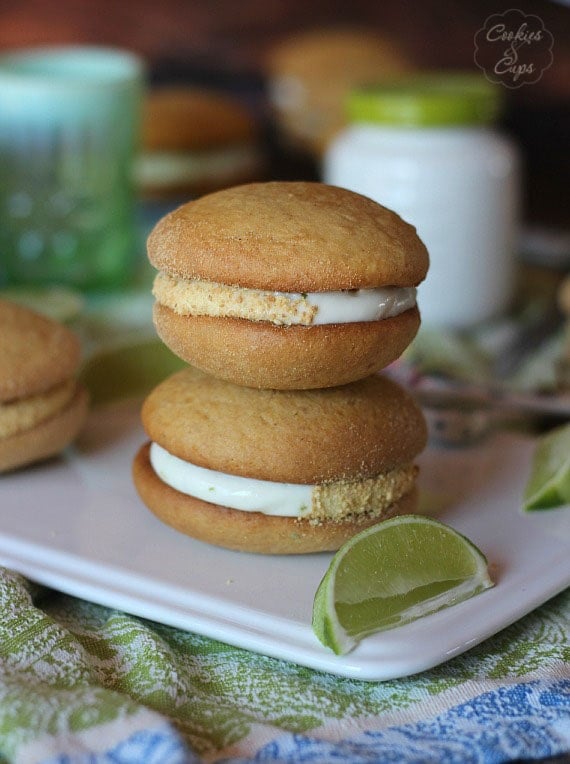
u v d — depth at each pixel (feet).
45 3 2.41
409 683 0.99
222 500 1.12
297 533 1.11
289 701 0.98
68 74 1.87
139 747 0.87
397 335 1.09
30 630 1.01
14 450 1.25
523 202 2.32
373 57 2.31
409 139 1.76
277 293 1.06
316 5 2.30
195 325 1.08
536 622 1.08
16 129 1.74
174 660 1.01
